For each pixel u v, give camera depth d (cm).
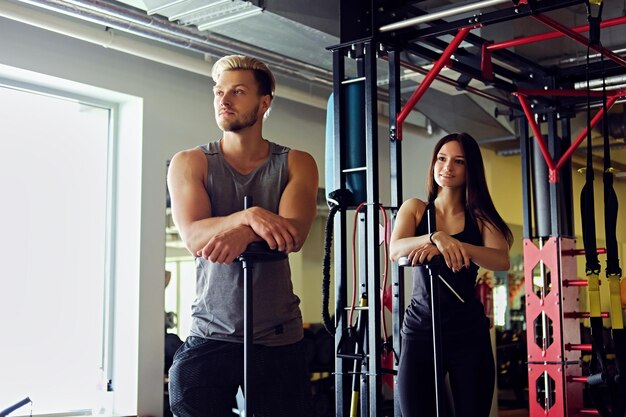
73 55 568
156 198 617
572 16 510
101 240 615
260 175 209
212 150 211
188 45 523
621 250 727
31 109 579
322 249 755
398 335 375
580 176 768
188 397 199
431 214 288
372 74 376
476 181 310
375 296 352
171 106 634
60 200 591
